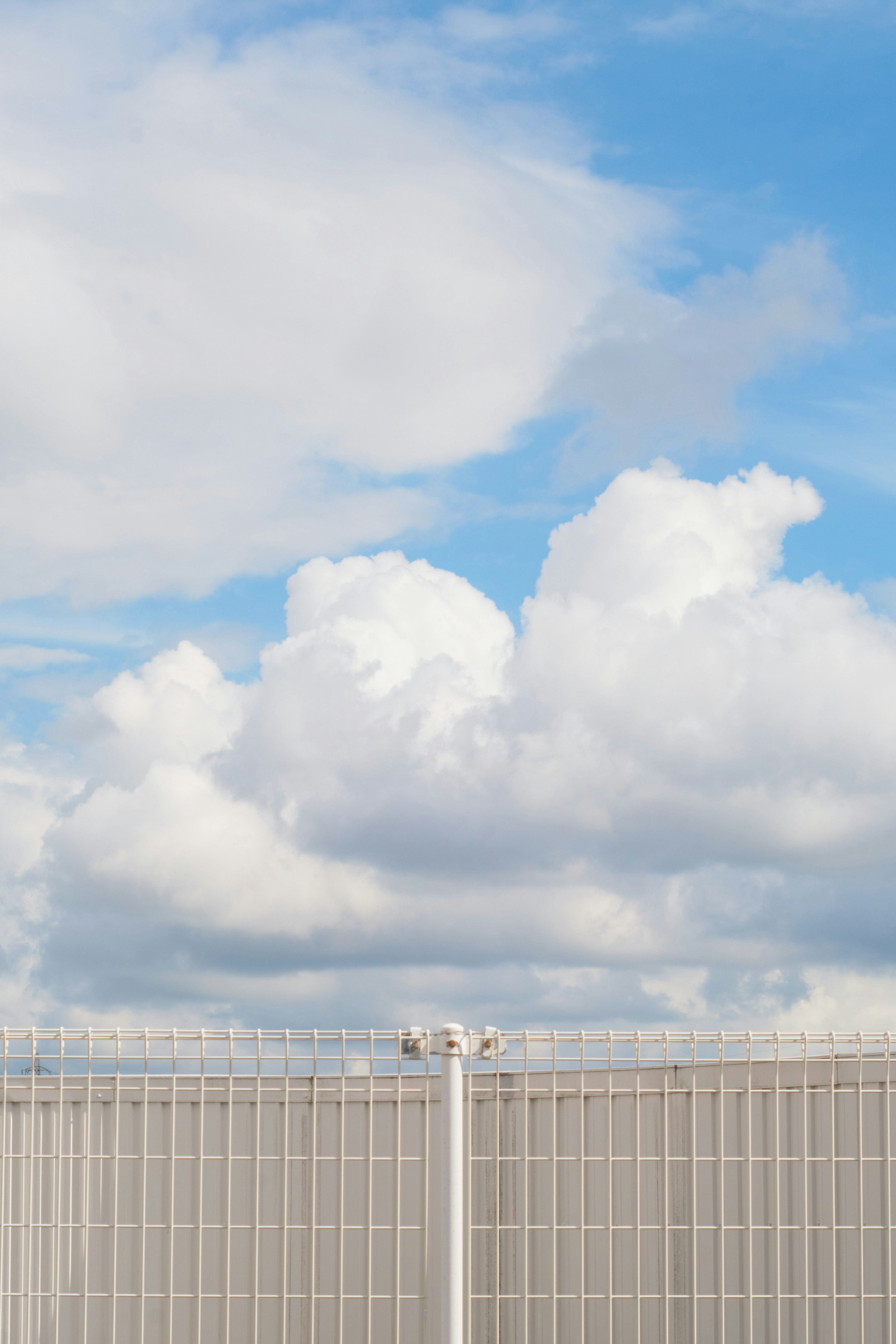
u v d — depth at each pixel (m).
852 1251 9.23
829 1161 8.76
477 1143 10.46
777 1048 8.41
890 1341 8.48
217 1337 10.03
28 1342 8.98
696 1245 8.33
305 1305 10.21
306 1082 10.30
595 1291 10.05
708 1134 9.75
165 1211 9.99
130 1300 9.83
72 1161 9.74
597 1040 8.20
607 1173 10.04
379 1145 10.42
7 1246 9.09
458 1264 7.58
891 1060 9.09
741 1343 9.47
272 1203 10.26
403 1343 10.14
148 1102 9.70
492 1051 7.98
